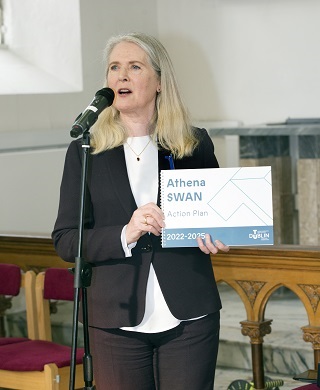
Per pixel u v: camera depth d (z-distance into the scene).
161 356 3.19
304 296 4.68
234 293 7.66
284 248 4.76
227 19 9.87
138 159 3.27
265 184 3.16
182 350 3.16
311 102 9.47
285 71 9.59
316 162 7.92
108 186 3.22
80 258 3.04
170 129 3.28
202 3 9.99
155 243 3.19
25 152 8.26
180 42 10.16
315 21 9.36
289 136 8.41
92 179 3.25
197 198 3.15
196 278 3.20
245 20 9.77
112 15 9.47
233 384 5.00
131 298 3.14
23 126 8.39
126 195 3.21
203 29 10.02
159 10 10.23
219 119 10.03
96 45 9.21
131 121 3.30
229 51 9.90
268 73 9.68
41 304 5.17
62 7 8.92
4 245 5.77
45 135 8.55
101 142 3.26
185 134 3.29
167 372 3.18
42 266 5.65
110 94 3.12
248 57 9.78
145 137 3.30
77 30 8.98
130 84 3.21
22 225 8.21
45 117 8.62
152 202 3.11
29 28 8.83
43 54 8.87
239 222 3.15
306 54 9.45
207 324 3.19
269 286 4.79
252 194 3.15
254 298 4.85
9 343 5.09
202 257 3.26
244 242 3.16
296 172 8.45
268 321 4.91
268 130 8.04
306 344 5.92
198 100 10.14
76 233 3.21
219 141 9.77
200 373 3.16
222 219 3.15
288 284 4.71
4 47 8.74
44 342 5.00
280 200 8.35
